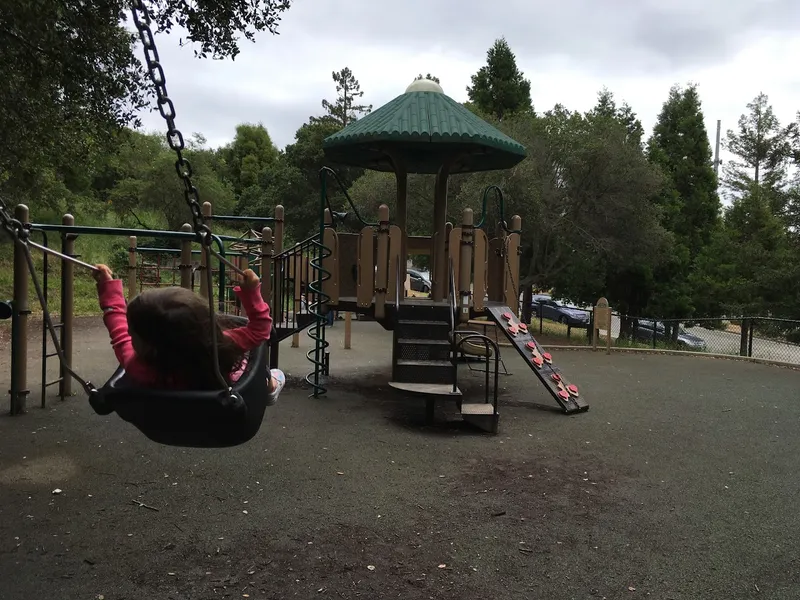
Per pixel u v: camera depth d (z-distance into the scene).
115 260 23.22
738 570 3.36
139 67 9.13
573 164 16.28
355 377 9.09
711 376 10.03
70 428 5.85
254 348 2.57
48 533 3.66
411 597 3.02
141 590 3.04
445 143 7.68
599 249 16.78
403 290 8.72
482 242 7.67
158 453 5.18
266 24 8.60
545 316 27.66
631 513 4.15
